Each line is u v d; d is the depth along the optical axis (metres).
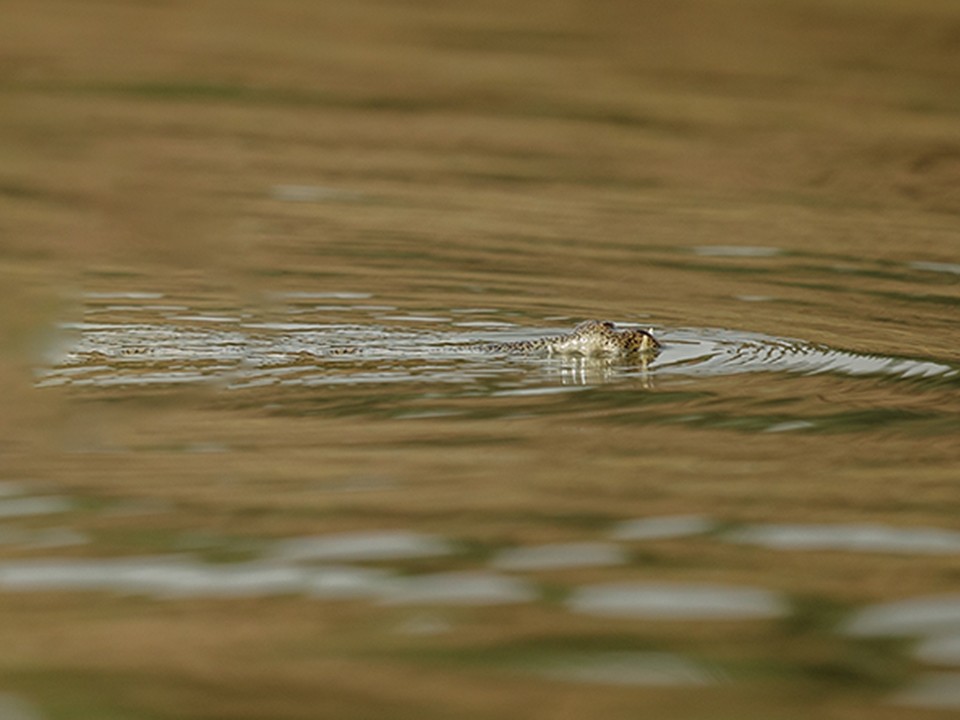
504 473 32.06
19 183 69.38
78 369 39.50
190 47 96.25
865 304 50.88
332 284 51.66
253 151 76.75
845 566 26.95
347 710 21.28
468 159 76.69
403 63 94.94
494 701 21.58
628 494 30.86
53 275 52.59
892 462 33.19
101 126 80.38
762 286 53.56
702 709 21.39
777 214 67.50
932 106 89.81
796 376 40.78
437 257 56.97
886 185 74.06
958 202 70.81
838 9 107.38
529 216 65.50
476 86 90.94
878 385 39.91
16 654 23.11
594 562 27.00
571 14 106.19
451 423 35.78
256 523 28.86
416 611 24.78
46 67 90.69
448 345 43.34
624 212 67.00
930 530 28.80
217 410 36.44
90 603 25.06
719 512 29.75
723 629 24.14
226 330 44.44
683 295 51.81
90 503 29.94
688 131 83.50
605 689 22.02
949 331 46.94
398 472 32.03
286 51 96.38
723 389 39.22
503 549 27.61
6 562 26.86
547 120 85.00
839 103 89.94
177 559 26.98
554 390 38.78
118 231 60.56
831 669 22.73
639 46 100.44
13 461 32.47
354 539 28.03
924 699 21.72
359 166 74.56
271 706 21.41
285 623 24.27
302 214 64.56
